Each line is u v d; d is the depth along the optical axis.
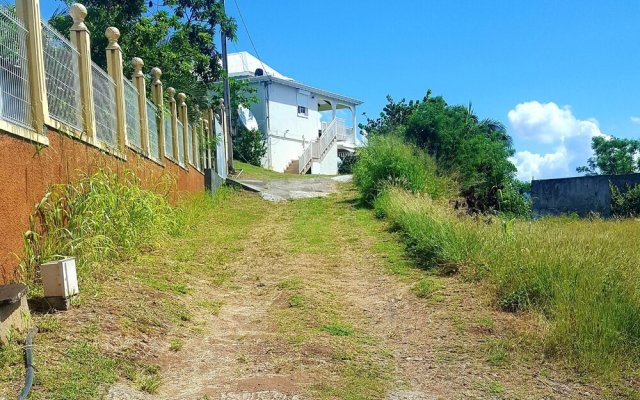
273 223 12.62
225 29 21.52
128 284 6.02
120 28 17.11
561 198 25.11
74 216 6.16
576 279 6.14
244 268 8.23
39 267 5.39
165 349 4.73
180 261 7.89
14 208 5.07
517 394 4.23
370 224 11.95
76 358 4.03
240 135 30.31
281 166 33.53
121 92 8.81
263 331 5.46
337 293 7.02
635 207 22.11
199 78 21.52
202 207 13.34
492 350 5.05
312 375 4.34
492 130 21.44
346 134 38.16
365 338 5.41
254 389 4.00
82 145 6.92
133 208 7.66
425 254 8.55
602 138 38.69
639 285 5.97
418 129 18.28
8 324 4.02
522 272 6.45
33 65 5.65
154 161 10.84
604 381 4.50
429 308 6.27
